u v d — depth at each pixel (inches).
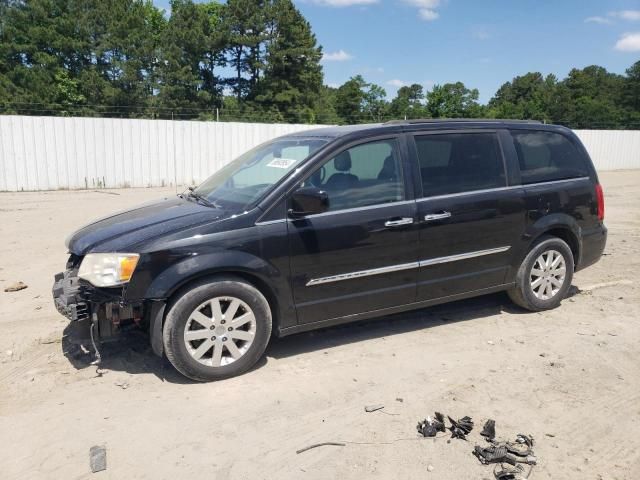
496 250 208.8
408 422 145.3
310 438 138.9
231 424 145.2
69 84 1665.8
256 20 1943.9
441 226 194.9
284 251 171.0
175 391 163.0
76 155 690.2
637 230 419.8
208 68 1979.6
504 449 130.3
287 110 1924.2
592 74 3548.2
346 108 2014.0
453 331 207.5
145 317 173.0
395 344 195.8
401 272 190.5
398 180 190.7
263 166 192.9
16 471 127.3
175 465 128.7
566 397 157.8
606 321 216.1
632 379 168.6
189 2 1891.0
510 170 212.2
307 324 180.5
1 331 206.7
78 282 166.2
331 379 169.6
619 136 1190.9
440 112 1638.8
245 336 170.2
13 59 1658.5
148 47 1768.0
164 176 750.5
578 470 125.6
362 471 125.8
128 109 1673.2
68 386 166.4
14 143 652.7
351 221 179.8
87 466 128.6
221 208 177.5
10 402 158.1
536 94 2623.0
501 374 171.9
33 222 439.8
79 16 1748.3
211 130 772.0
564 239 231.9
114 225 179.2
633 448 134.0
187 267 159.9
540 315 223.3
